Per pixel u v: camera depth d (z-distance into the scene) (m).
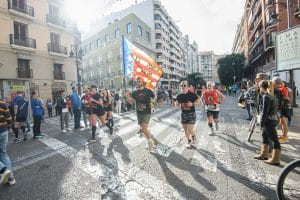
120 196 3.38
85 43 51.00
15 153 5.96
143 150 5.75
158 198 3.29
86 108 9.19
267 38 32.88
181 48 88.50
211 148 5.79
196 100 5.84
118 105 15.45
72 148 6.21
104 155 5.42
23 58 20.73
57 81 24.11
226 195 3.31
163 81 58.00
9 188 3.76
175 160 4.89
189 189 3.53
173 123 10.14
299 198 3.09
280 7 28.02
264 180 3.80
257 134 7.30
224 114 12.79
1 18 19.11
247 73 62.97
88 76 49.81
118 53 40.66
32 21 21.64
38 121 8.00
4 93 17.48
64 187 3.73
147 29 46.34
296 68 10.31
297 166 2.93
